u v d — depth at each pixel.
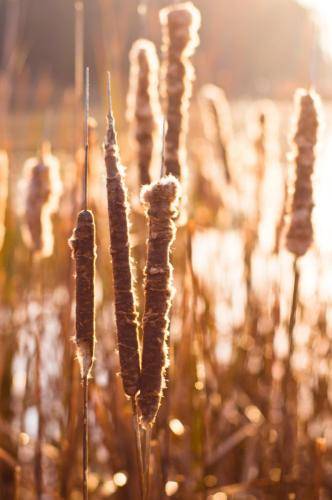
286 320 3.44
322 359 3.60
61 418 3.04
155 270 1.47
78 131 2.91
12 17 4.20
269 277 3.54
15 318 3.86
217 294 3.79
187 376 3.09
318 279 3.71
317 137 2.23
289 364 2.65
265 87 5.24
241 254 3.80
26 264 3.96
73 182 2.96
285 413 2.80
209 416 3.12
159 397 1.51
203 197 4.07
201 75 4.34
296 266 2.35
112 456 2.97
